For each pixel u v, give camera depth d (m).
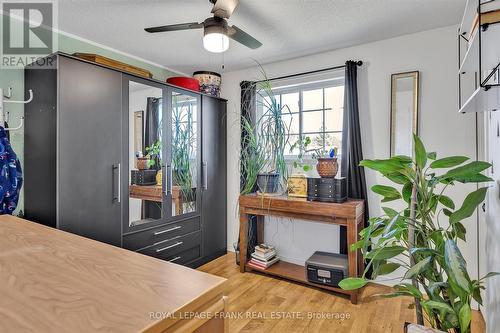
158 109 2.68
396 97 2.53
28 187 2.23
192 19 2.21
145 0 1.95
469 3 1.20
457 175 1.32
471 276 2.22
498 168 1.48
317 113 3.05
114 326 0.58
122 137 2.38
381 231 1.62
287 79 3.10
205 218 3.21
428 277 1.41
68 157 2.04
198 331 0.71
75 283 0.76
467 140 2.26
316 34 2.47
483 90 0.97
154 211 2.65
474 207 1.32
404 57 2.50
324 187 2.47
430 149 2.40
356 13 2.13
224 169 3.49
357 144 2.63
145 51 2.85
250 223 3.13
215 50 1.97
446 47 2.34
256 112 3.28
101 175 2.23
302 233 3.07
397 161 1.44
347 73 2.66
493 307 1.56
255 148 2.96
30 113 2.21
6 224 1.36
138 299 0.69
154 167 2.65
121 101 2.38
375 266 1.54
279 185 2.90
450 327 1.28
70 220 2.05
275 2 1.97
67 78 2.03
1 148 1.97
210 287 0.75
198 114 3.11
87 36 2.52
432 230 1.42
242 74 3.42
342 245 2.72
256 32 2.43
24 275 0.80
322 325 2.00
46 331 0.56
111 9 2.07
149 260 0.93
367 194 2.66
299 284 2.65
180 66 3.30
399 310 2.18
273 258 3.00
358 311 2.18
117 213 2.34
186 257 2.98
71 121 2.05
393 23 2.29
